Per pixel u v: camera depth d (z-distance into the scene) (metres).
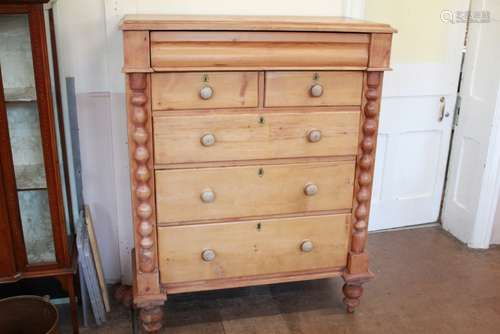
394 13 2.78
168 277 2.12
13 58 1.84
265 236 2.15
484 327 2.34
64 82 2.26
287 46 1.89
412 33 2.84
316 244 2.22
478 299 2.54
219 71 1.88
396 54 2.85
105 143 2.40
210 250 2.11
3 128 1.87
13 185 1.94
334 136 2.06
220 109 1.93
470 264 2.85
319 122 2.03
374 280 2.68
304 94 1.98
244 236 2.13
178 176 1.98
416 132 3.06
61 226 2.02
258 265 2.19
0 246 1.98
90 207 2.49
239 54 1.86
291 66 1.92
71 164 2.38
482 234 2.98
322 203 2.16
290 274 2.24
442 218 3.28
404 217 3.23
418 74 2.93
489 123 2.81
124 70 1.78
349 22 1.99
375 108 2.05
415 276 2.73
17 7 1.75
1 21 1.79
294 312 2.42
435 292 2.59
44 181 1.97
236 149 1.99
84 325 2.30
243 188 2.06
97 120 2.36
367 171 2.14
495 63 2.75
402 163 3.10
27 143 1.95
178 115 1.91
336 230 2.22
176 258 2.10
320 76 1.97
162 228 2.04
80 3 2.20
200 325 2.31
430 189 3.24
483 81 2.86
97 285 2.25
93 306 2.26
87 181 2.45
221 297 2.52
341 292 2.58
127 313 2.39
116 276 2.62
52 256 2.08
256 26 1.83
